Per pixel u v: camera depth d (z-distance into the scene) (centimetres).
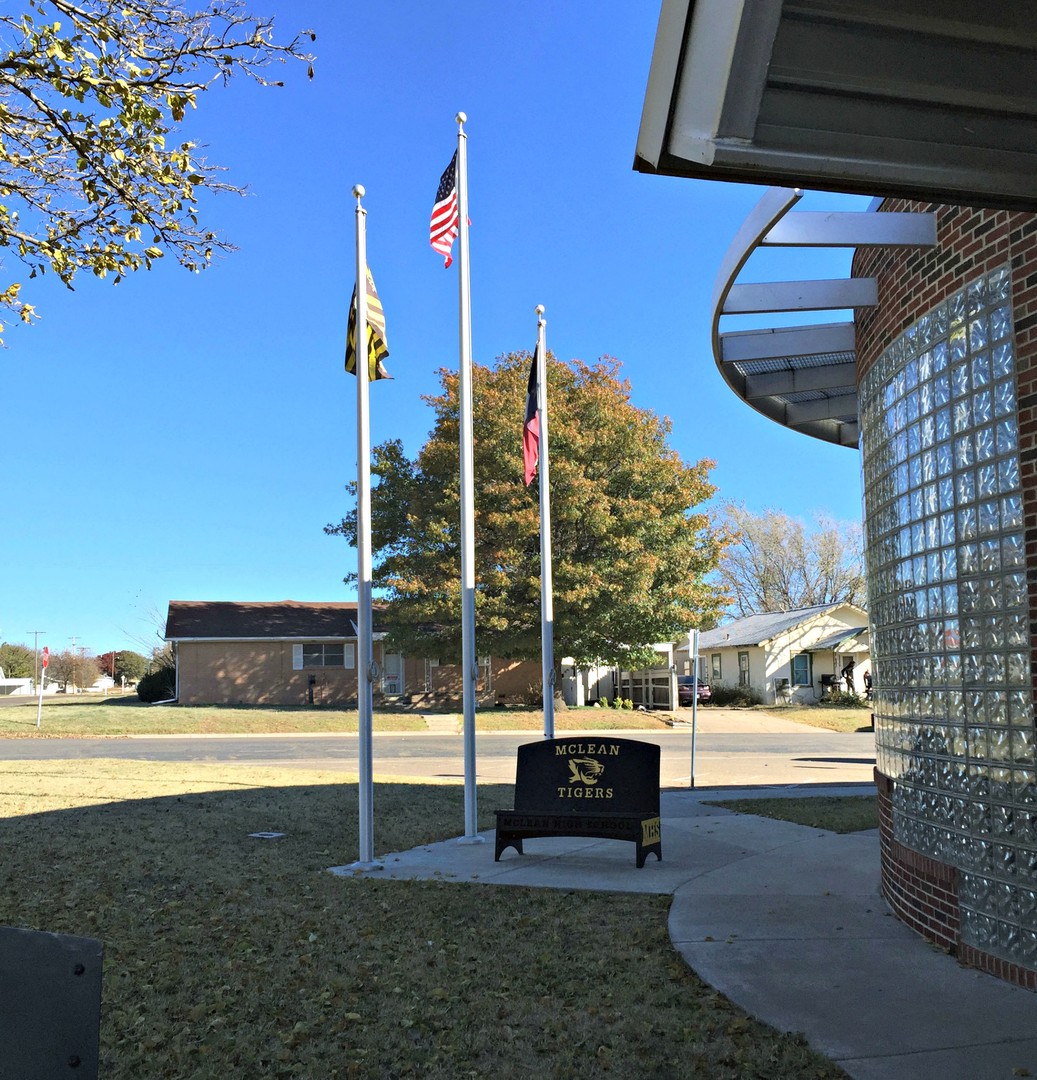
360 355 909
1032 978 521
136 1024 494
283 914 709
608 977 564
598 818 891
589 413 3312
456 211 1007
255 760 2144
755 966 579
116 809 1195
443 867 885
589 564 3186
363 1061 451
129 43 711
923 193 337
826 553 5797
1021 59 289
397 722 3123
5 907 724
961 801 586
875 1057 446
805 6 266
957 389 589
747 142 303
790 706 3956
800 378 902
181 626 4025
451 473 3338
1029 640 522
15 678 9644
